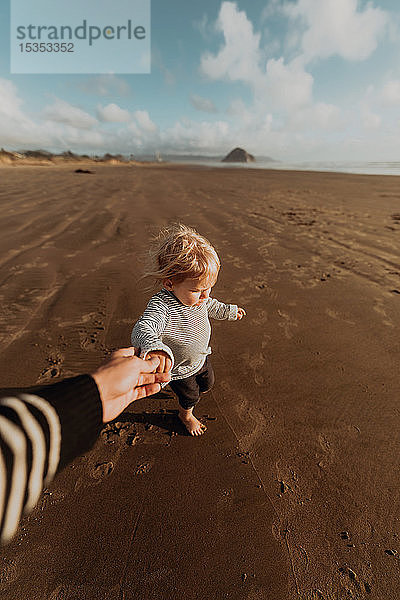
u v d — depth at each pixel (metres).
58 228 6.08
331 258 4.62
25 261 4.39
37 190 11.12
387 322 2.95
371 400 2.07
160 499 1.50
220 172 26.14
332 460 1.68
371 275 3.99
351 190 12.14
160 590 1.19
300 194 11.16
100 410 0.57
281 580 1.21
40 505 1.46
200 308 1.63
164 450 1.74
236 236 5.78
